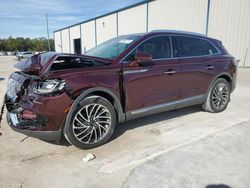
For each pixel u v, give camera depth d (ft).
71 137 10.21
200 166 9.26
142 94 12.17
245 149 10.65
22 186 8.25
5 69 59.88
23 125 9.85
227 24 45.19
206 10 47.96
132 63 11.67
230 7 44.19
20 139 12.11
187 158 9.89
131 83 11.64
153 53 12.78
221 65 15.98
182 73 13.74
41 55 11.46
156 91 12.73
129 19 71.77
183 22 53.26
